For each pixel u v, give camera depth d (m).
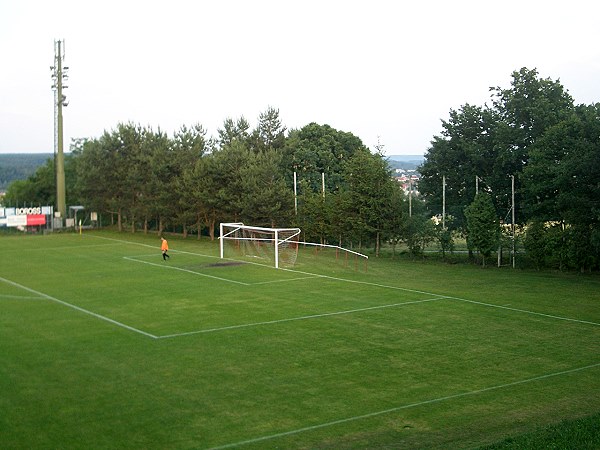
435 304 34.84
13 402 19.59
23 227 82.88
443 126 60.75
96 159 82.62
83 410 18.97
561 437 15.53
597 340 27.62
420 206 60.91
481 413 18.88
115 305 34.56
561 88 56.59
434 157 60.56
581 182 45.94
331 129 87.06
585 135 47.22
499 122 55.75
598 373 22.98
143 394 20.41
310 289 39.47
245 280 42.94
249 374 22.61
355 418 18.47
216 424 17.95
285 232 59.84
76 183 93.88
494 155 57.41
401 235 57.28
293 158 81.19
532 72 56.47
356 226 58.25
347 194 59.84
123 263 51.66
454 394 20.62
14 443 16.52
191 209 70.69
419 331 28.97
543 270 50.22
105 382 21.59
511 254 53.31
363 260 56.06
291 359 24.48
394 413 18.88
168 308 33.72
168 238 74.12
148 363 23.84
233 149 69.25
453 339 27.62
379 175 57.62
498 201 56.88
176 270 47.56
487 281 44.62
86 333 28.34
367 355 25.09
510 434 16.92
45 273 46.28
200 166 69.44
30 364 23.61
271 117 85.06
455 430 17.50
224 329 29.12
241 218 67.06
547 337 28.06
